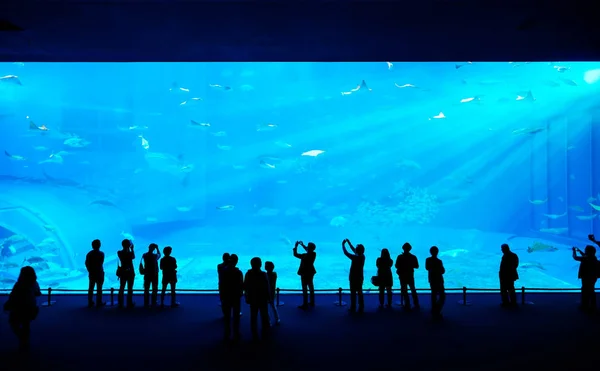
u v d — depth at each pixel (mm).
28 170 33656
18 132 34125
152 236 37844
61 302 10234
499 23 7961
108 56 10328
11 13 7523
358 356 6617
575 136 23562
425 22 7922
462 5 7148
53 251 22969
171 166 38500
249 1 6977
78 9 7297
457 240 34719
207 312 9359
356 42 9156
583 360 6395
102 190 29438
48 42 9188
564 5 7105
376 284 9766
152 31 8438
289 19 7773
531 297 10617
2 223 22609
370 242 36219
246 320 8781
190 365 6258
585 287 9414
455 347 7016
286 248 33844
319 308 9664
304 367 6168
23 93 35656
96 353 6777
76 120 36500
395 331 7902
